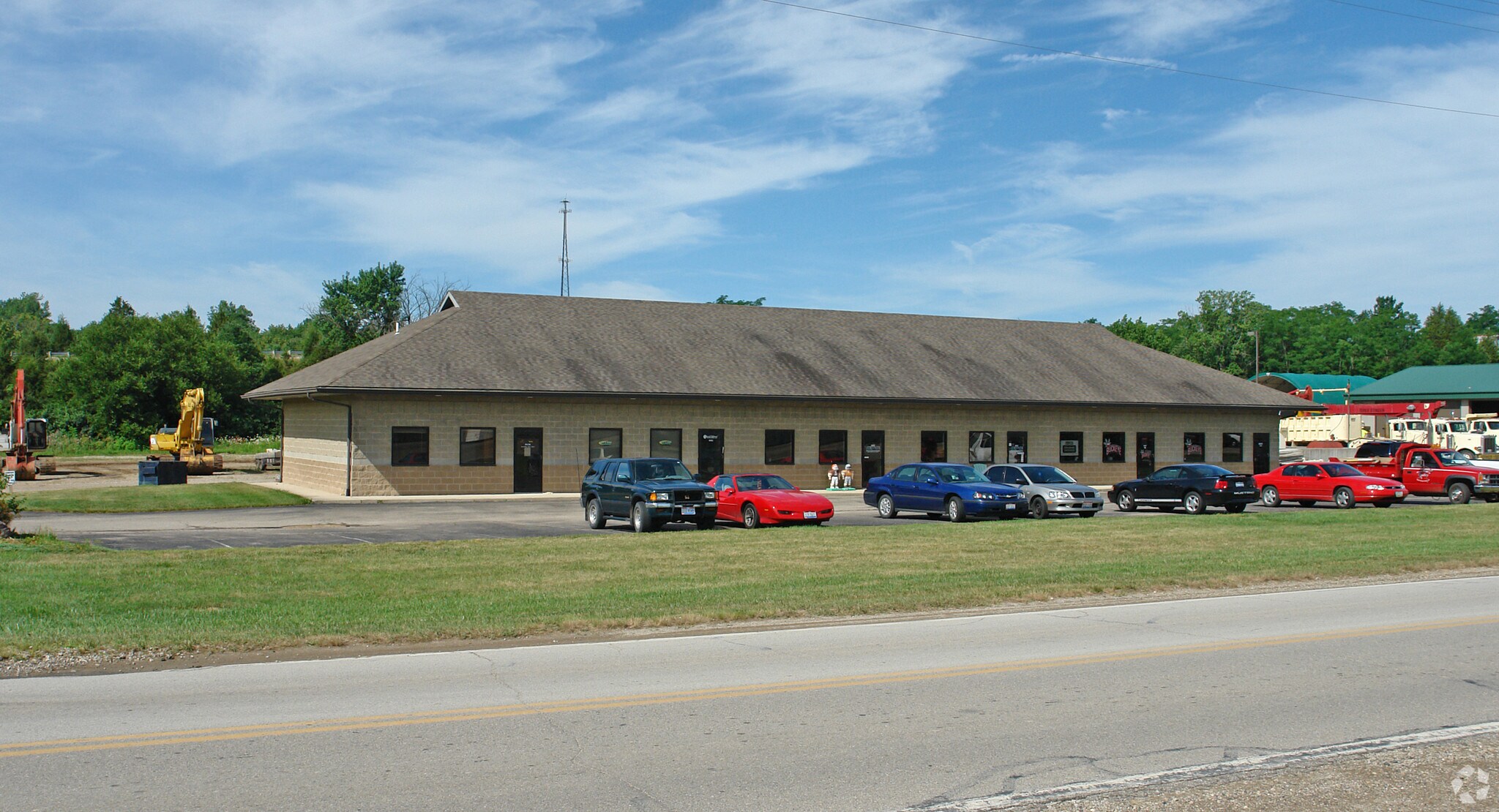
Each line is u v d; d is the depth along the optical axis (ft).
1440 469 120.26
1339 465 113.39
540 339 138.31
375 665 32.60
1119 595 48.60
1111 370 170.50
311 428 134.82
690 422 135.54
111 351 254.06
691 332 151.12
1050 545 67.72
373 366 121.08
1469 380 278.46
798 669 31.94
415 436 121.80
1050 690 29.25
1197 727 25.48
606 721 25.73
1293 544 69.10
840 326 165.27
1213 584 51.67
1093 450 160.66
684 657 33.91
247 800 19.93
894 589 48.03
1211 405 164.25
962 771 22.02
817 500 88.17
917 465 99.55
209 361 256.73
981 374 156.97
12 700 27.94
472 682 30.17
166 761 22.36
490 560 57.82
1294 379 326.65
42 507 95.09
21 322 597.93
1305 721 26.05
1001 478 102.22
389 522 89.35
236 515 94.53
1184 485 104.42
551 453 127.95
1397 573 56.85
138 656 33.83
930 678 30.71
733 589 47.80
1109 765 22.47
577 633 38.55
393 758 22.65
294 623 38.47
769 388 137.59
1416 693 29.04
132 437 244.42
